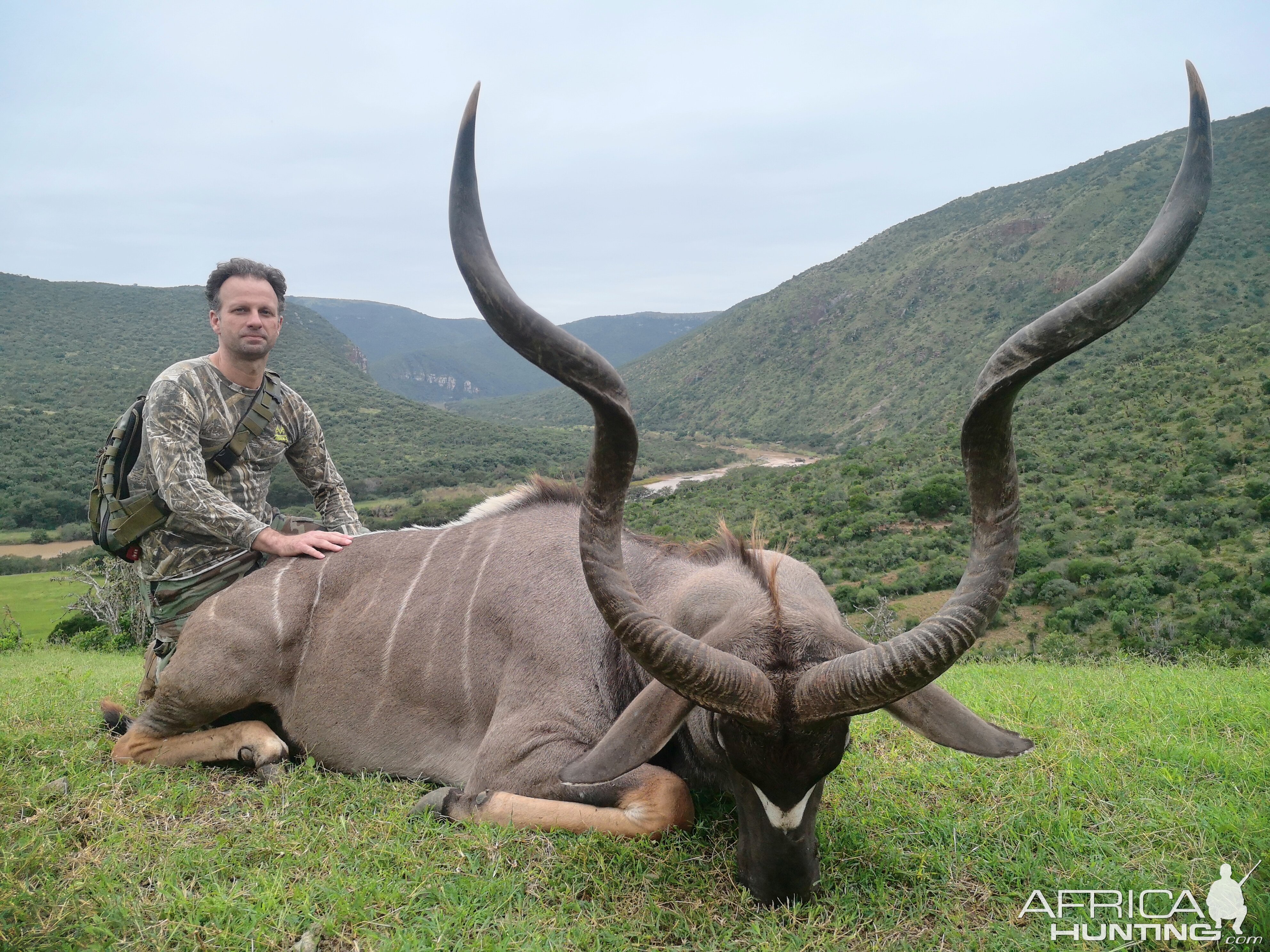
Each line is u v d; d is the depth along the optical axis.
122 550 4.73
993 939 2.83
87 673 9.09
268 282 4.80
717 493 69.62
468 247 2.77
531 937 2.83
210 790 4.00
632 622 2.87
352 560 4.72
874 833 3.58
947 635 2.70
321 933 2.85
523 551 4.38
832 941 2.83
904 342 188.38
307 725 4.54
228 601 4.53
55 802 3.72
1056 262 170.38
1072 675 7.83
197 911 2.92
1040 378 90.56
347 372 196.12
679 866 3.27
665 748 3.88
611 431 2.85
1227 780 3.89
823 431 175.62
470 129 2.76
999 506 2.83
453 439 142.62
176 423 4.55
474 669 4.21
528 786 3.73
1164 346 84.75
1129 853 3.31
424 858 3.31
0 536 62.44
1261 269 106.81
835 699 2.74
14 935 2.75
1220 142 151.38
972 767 4.18
